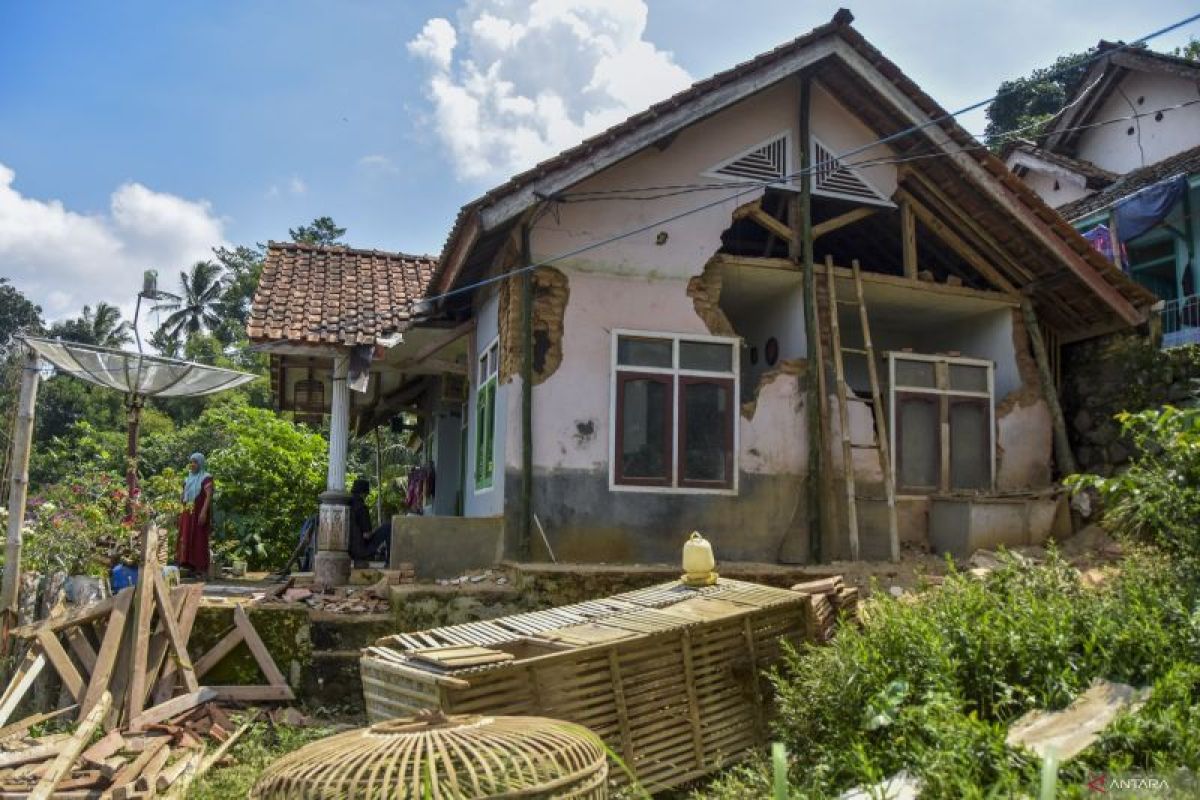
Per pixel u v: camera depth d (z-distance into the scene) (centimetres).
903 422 1138
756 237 1314
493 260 1130
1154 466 716
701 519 1043
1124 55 1786
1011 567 675
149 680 765
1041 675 509
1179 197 1391
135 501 1015
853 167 1143
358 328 1085
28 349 907
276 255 1300
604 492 1018
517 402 1010
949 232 1205
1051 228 1118
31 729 716
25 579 907
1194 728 430
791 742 548
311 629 838
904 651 533
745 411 1080
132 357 1019
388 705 595
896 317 1304
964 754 427
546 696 562
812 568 962
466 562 1010
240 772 652
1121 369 1153
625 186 1060
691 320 1074
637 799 545
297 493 1852
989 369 1180
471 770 358
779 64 1040
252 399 4178
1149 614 545
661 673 611
